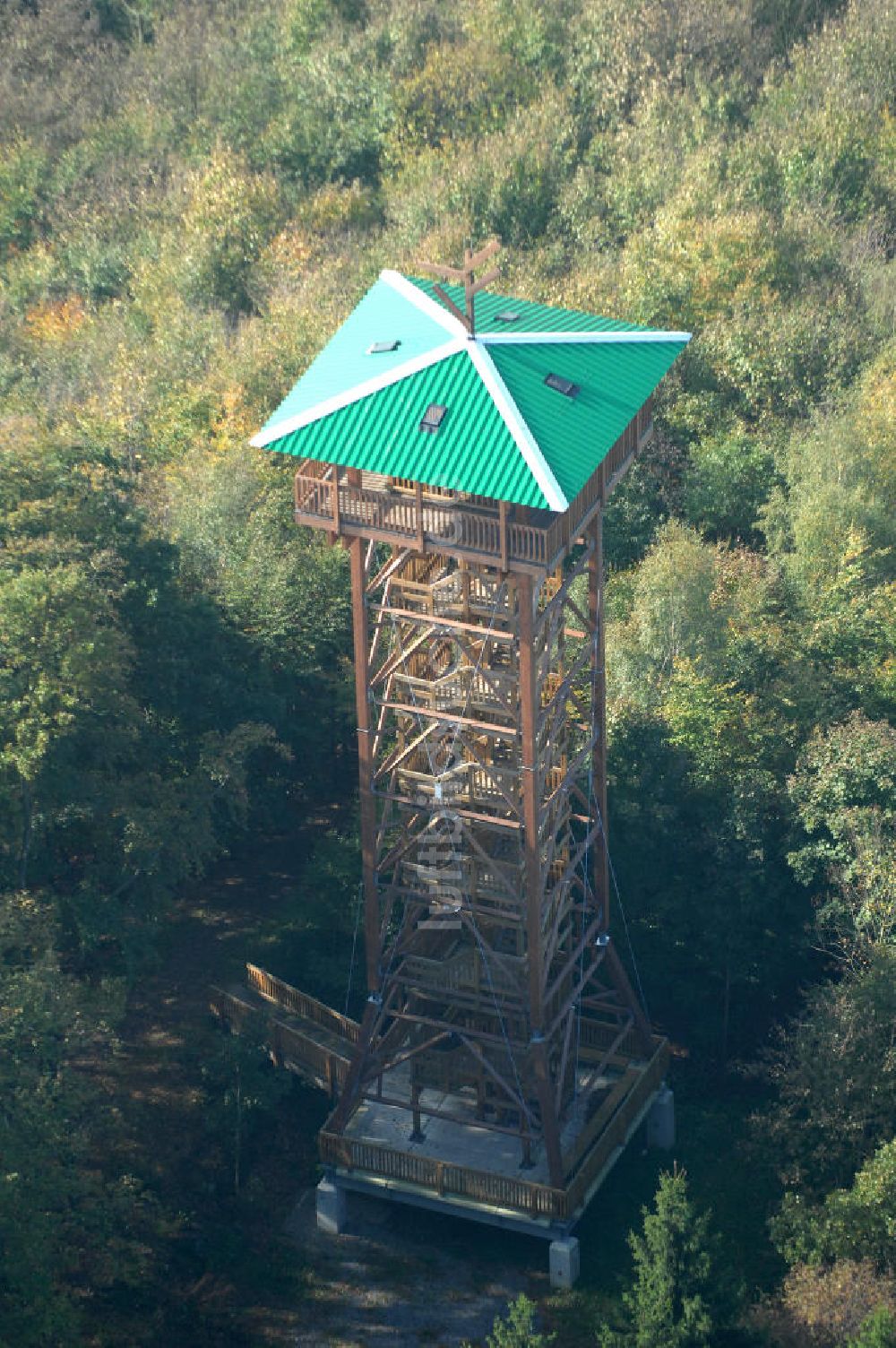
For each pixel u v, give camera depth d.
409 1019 50.97
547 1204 49.06
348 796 69.44
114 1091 55.81
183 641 61.59
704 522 76.69
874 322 84.31
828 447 71.81
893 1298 43.38
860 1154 49.66
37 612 52.53
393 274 48.81
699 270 84.19
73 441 64.94
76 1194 47.28
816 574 68.94
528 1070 51.94
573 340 45.59
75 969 59.91
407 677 47.81
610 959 52.81
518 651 47.03
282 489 72.50
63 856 61.25
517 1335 41.91
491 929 52.53
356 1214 52.81
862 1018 50.34
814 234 87.50
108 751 55.47
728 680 63.47
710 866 57.19
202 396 81.31
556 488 41.12
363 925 59.66
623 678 65.00
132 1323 49.09
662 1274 43.81
